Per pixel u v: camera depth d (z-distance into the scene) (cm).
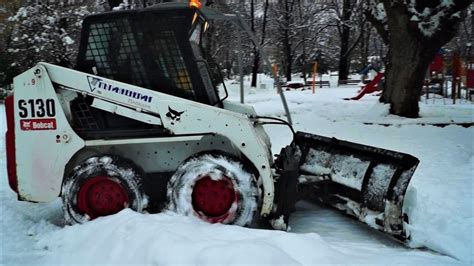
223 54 4256
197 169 424
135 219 404
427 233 432
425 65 1396
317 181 490
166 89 467
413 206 473
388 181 432
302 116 1500
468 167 762
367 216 445
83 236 407
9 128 457
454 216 488
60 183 447
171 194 429
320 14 4319
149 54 464
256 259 325
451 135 1126
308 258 352
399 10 1371
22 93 443
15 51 2183
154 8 459
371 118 1411
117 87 444
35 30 2111
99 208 443
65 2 2195
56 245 411
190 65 464
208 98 473
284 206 437
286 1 3931
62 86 448
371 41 5803
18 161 446
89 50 467
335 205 490
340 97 2248
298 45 4350
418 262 369
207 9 494
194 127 434
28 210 533
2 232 457
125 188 435
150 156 470
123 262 354
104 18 461
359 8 3694
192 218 418
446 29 1334
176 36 460
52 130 443
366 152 479
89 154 472
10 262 383
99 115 461
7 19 2380
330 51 5494
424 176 701
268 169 432
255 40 524
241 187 420
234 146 455
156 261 340
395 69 1446
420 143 1016
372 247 421
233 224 421
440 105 1830
